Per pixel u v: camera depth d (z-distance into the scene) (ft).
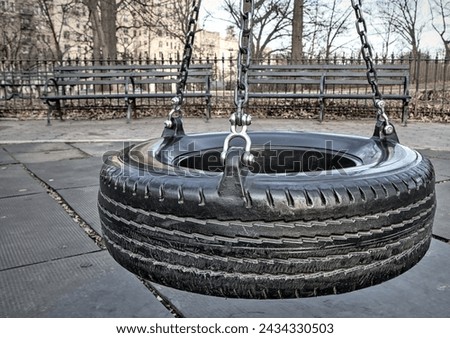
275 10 55.77
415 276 6.77
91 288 6.59
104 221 5.32
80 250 8.17
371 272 4.50
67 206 11.21
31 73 32.60
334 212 4.23
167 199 4.42
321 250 4.25
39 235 9.04
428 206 5.07
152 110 34.42
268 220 4.17
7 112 33.53
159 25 67.31
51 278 6.97
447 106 34.12
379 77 28.14
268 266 4.22
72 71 31.40
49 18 67.87
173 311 5.90
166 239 4.48
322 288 4.35
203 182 4.42
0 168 16.15
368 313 5.71
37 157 18.15
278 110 33.58
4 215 10.44
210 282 4.37
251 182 4.32
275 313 5.74
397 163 5.38
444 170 15.24
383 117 7.07
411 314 5.69
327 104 34.86
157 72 29.76
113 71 32.30
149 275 4.71
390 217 4.51
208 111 28.91
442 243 8.25
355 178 4.58
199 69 29.68
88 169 15.76
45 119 31.22
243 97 4.47
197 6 6.31
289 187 4.26
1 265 7.52
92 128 26.45
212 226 4.26
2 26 81.51
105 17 51.37
